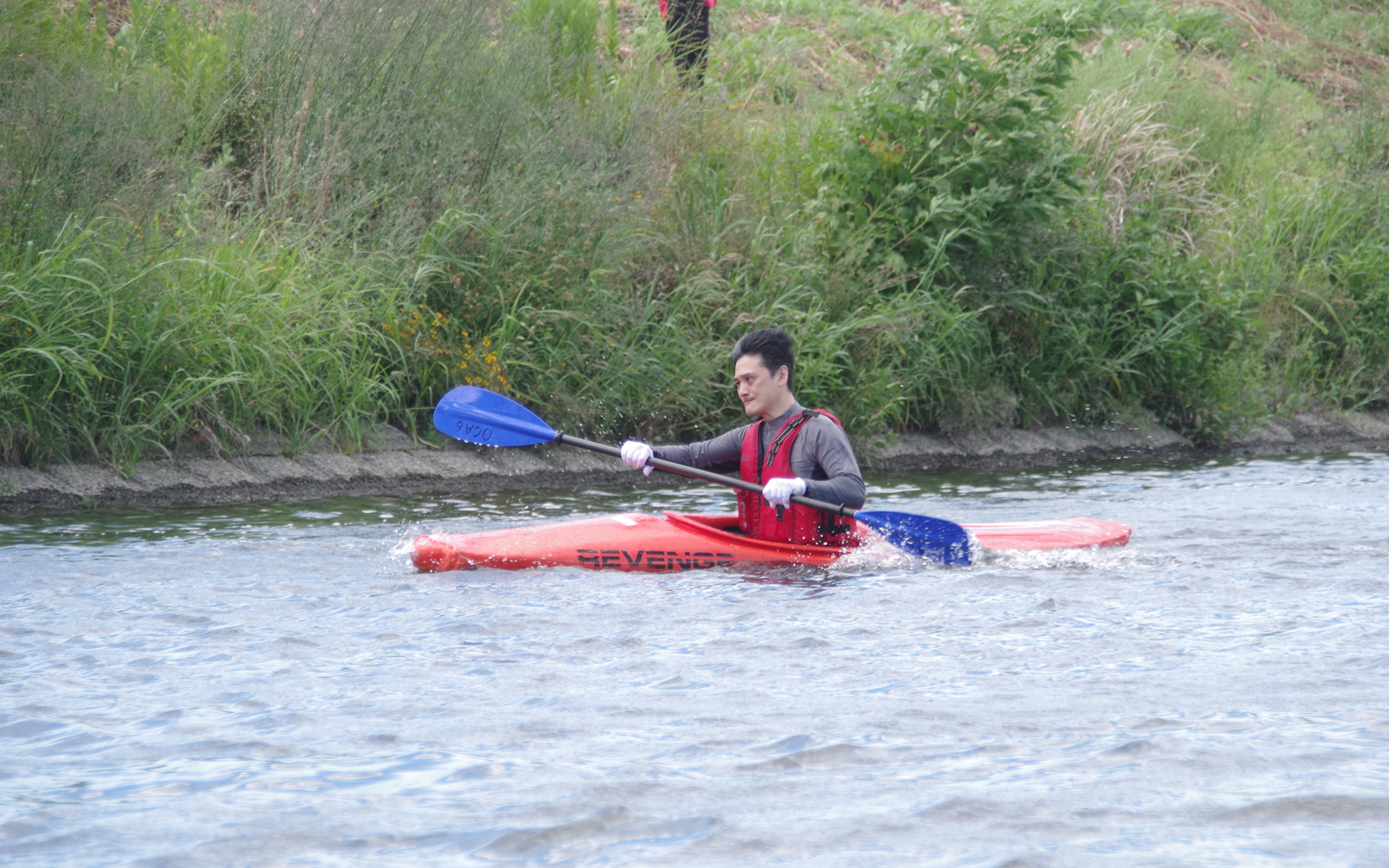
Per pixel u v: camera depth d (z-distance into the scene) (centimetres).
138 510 2575
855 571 1969
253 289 3122
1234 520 2541
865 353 3988
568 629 1539
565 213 3625
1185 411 4659
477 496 2934
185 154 3566
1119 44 6631
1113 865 820
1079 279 4494
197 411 2977
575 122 3919
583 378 3509
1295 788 952
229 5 4197
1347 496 2989
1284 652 1408
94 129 3116
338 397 3186
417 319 3341
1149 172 5259
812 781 987
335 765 1033
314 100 3703
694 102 4366
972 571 1966
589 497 2955
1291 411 4950
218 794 964
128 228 3008
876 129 4228
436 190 3606
